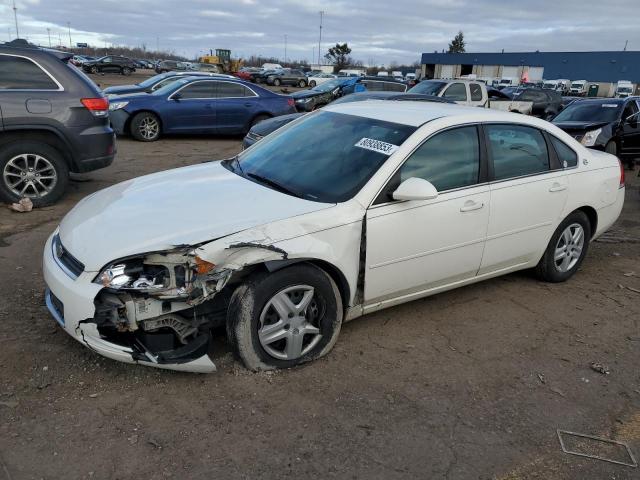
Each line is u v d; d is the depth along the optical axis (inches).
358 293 143.4
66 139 262.4
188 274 116.6
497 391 131.9
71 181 325.1
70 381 124.2
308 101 631.8
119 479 98.4
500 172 166.6
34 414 113.3
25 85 253.0
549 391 133.3
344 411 120.3
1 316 150.2
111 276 115.6
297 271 128.0
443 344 152.2
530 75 2310.5
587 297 190.5
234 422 114.5
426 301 179.0
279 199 138.4
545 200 178.2
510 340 157.0
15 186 259.8
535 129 179.9
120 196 145.6
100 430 110.0
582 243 200.5
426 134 150.9
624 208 334.6
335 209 134.4
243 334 125.0
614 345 157.9
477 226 160.1
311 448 108.7
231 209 132.0
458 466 106.5
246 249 120.0
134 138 519.2
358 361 140.4
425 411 122.3
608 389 135.6
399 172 144.1
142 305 117.4
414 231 145.9
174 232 120.8
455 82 602.2
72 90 262.4
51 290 125.2
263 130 373.1
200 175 161.9
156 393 122.1
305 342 136.8
